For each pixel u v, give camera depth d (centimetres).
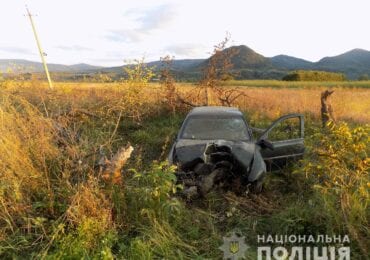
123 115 1059
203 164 505
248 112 1255
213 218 443
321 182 494
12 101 626
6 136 479
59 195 431
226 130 596
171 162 522
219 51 1222
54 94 923
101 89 1423
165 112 1186
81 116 949
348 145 425
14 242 365
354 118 1217
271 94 1988
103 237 362
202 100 1256
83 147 563
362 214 392
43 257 327
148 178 451
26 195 425
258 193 512
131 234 391
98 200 396
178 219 410
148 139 868
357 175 420
